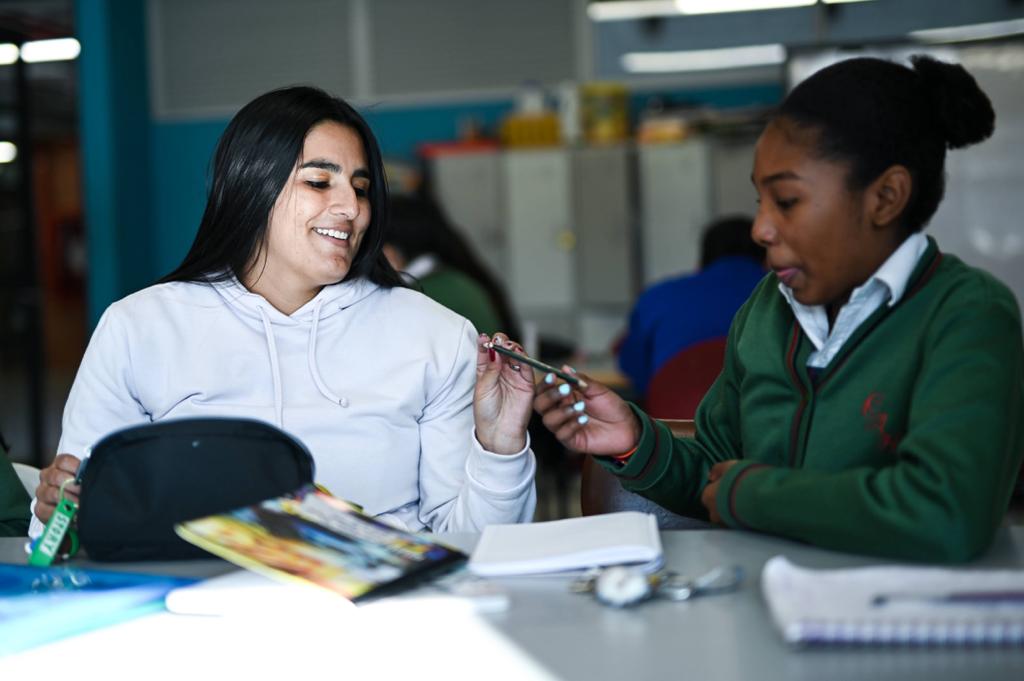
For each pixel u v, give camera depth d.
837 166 1.37
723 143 7.70
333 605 1.21
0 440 2.05
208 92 8.87
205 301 1.92
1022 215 4.76
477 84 8.57
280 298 1.95
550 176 7.99
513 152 8.02
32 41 8.98
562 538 1.39
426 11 8.58
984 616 1.05
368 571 1.24
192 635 1.14
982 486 1.23
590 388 1.60
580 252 8.02
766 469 1.39
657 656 1.04
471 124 8.24
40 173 15.62
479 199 8.10
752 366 1.60
